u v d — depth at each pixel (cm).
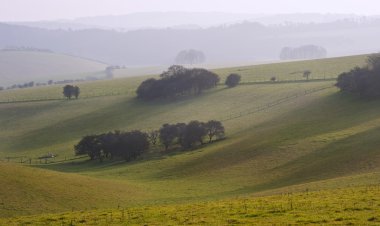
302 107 15775
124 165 12488
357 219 3912
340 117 13425
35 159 14362
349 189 5731
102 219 4747
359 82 15475
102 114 19075
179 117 17350
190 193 8169
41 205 6431
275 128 13550
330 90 17288
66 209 6388
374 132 10631
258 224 3941
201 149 12812
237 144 12275
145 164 12038
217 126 13825
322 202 4819
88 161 13688
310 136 11556
